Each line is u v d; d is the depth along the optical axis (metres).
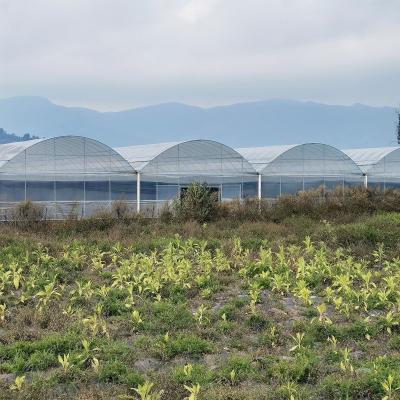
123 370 7.18
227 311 9.71
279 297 10.84
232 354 7.84
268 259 13.38
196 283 11.82
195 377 6.95
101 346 7.95
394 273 13.25
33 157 26.58
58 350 7.92
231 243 16.66
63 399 6.50
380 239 16.84
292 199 25.25
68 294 11.30
